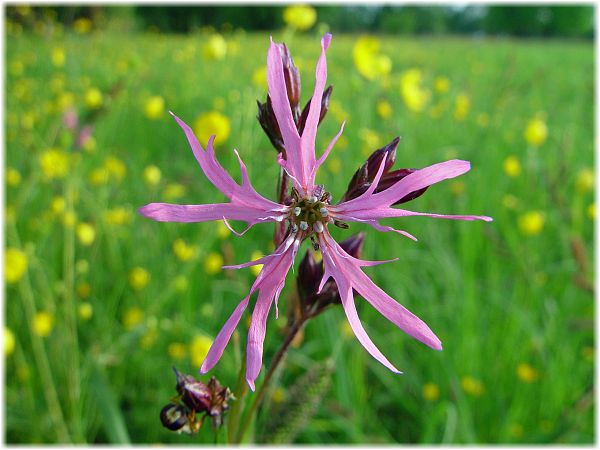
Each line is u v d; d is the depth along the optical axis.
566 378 0.16
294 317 0.07
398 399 0.15
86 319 0.16
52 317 0.15
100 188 0.20
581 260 0.15
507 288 0.19
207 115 0.14
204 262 0.18
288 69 0.06
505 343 0.16
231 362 0.13
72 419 0.14
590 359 0.16
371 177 0.06
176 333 0.16
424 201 0.20
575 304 0.18
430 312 0.16
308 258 0.07
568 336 0.17
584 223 0.22
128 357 0.15
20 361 0.15
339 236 0.16
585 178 0.20
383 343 0.15
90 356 0.14
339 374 0.14
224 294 0.18
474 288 0.17
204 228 0.17
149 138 0.29
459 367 0.15
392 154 0.06
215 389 0.07
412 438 0.15
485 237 0.20
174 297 0.17
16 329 0.16
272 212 0.06
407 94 0.22
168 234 0.20
